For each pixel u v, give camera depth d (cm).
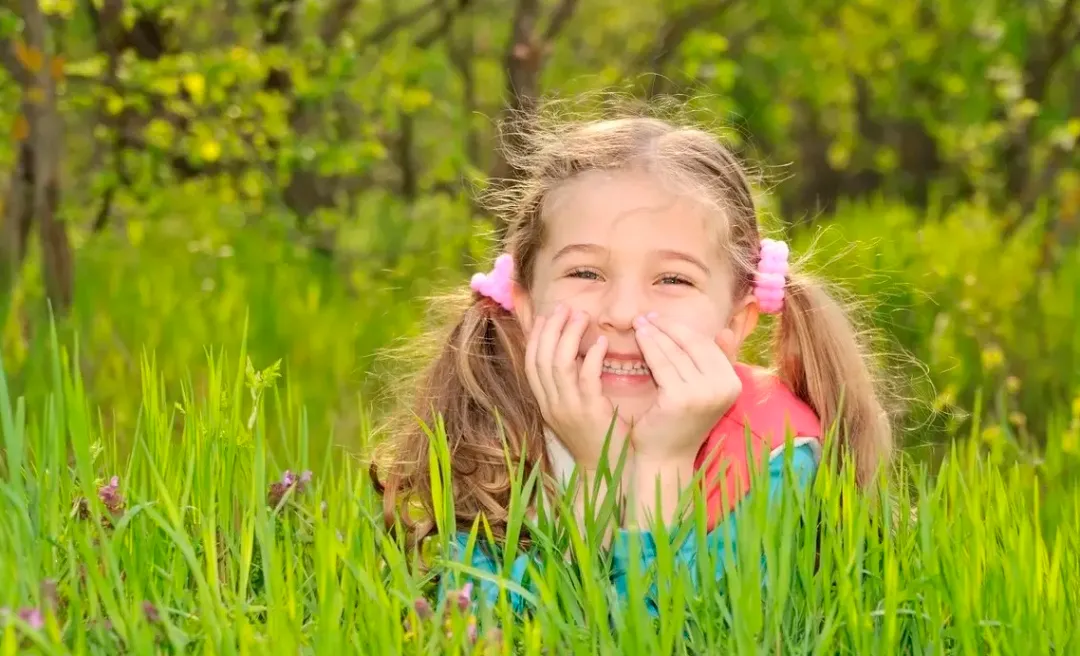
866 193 1742
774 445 315
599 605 248
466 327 345
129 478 314
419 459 334
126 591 273
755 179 421
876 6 1142
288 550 271
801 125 1599
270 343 654
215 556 267
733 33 1259
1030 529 293
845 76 1238
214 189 862
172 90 720
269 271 829
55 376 284
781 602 257
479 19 1038
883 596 278
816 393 347
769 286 338
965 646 258
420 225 1023
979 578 272
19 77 661
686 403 303
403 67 813
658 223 311
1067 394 587
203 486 302
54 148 661
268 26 793
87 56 846
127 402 547
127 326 666
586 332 318
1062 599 280
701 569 261
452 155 825
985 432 486
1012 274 802
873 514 295
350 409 564
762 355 412
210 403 318
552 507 296
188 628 257
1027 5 1080
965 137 1214
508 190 381
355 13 970
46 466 299
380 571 283
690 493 279
